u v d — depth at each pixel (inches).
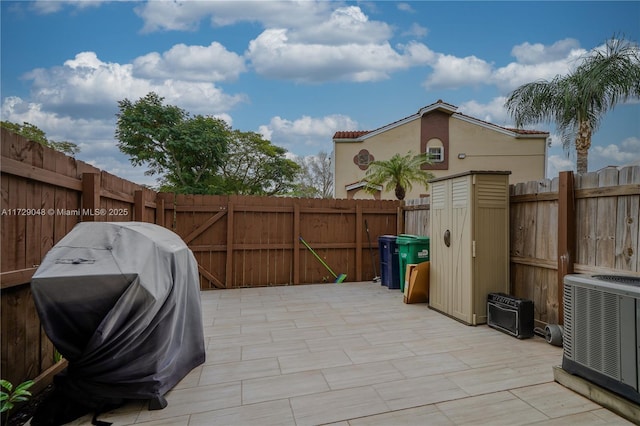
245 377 104.6
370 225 275.3
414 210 257.0
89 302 77.3
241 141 632.4
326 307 189.9
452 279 168.4
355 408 87.0
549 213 141.0
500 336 140.7
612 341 83.6
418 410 85.8
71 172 110.1
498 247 158.1
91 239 88.7
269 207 253.8
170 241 106.0
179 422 81.0
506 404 88.2
